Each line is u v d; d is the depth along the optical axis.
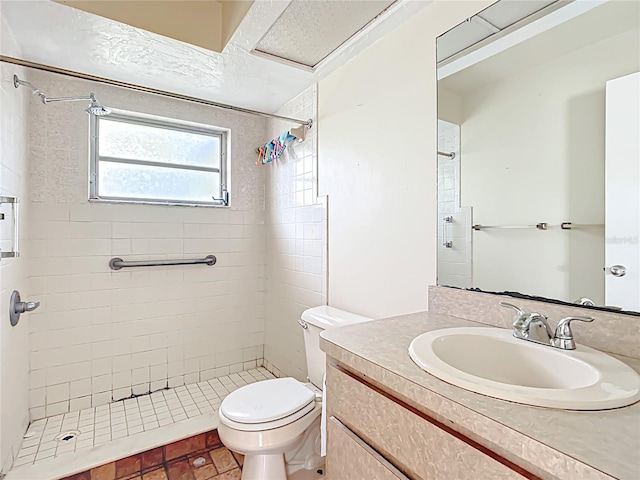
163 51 1.79
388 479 0.79
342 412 0.98
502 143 1.21
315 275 2.17
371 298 1.73
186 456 1.82
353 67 1.85
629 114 0.94
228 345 2.68
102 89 2.20
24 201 1.89
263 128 2.81
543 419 0.58
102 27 1.58
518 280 1.16
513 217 1.18
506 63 1.21
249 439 1.39
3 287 1.49
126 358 2.30
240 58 1.86
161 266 2.41
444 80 1.38
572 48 1.05
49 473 1.54
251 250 2.77
